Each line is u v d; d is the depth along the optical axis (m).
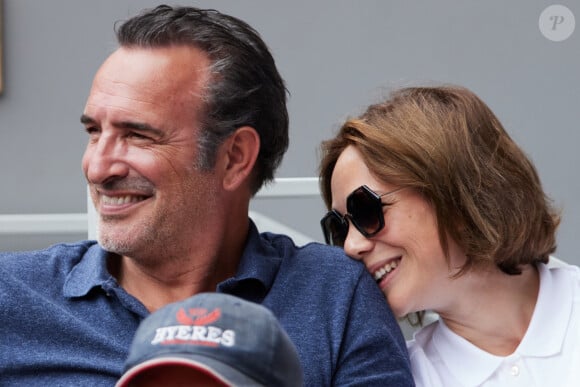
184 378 2.94
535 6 8.09
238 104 4.11
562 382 4.13
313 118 8.02
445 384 4.28
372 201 4.12
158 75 3.94
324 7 7.99
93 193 3.96
